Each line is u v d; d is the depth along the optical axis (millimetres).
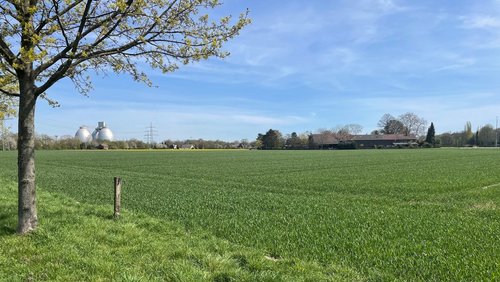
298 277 7469
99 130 174250
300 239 10891
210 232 11859
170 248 9102
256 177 34531
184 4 9594
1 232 10117
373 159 63406
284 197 20750
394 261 8734
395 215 14859
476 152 87812
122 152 107750
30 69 9680
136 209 16375
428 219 13945
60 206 15258
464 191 22656
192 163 57375
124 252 8719
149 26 9883
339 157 72500
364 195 21906
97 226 10992
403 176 33156
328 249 9805
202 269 7660
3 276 7219
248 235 11414
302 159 67188
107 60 10648
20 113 9797
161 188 25516
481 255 9031
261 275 7352
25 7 8727
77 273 7406
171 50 10133
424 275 7824
